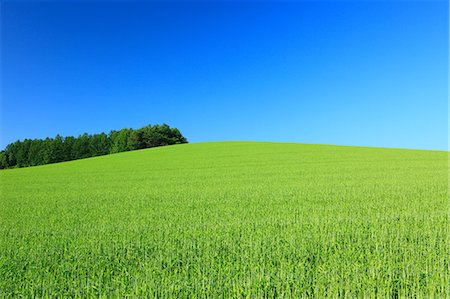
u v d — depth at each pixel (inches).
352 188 813.2
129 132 3863.2
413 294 245.3
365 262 308.5
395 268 288.0
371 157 1617.9
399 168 1228.5
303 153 1857.8
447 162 1397.6
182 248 367.6
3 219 593.3
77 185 1116.5
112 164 1830.7
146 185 1036.5
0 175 1630.2
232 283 271.6
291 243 357.1
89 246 391.5
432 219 464.1
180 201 719.1
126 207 676.7
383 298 243.4
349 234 394.6
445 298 242.8
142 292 262.2
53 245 405.7
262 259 314.3
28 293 274.5
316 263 306.0
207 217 542.6
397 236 370.9
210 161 1696.6
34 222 562.6
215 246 366.0
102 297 257.8
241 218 523.2
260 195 754.2
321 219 490.0
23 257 365.1
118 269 315.3
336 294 246.5
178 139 3914.9
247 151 2064.5
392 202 623.5
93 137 3860.7
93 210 658.8
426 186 820.6
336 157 1647.4
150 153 2292.1
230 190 852.6
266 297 252.4
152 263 327.0
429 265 289.1
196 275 290.2
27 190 1038.4
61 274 306.0
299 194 748.6
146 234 437.1
